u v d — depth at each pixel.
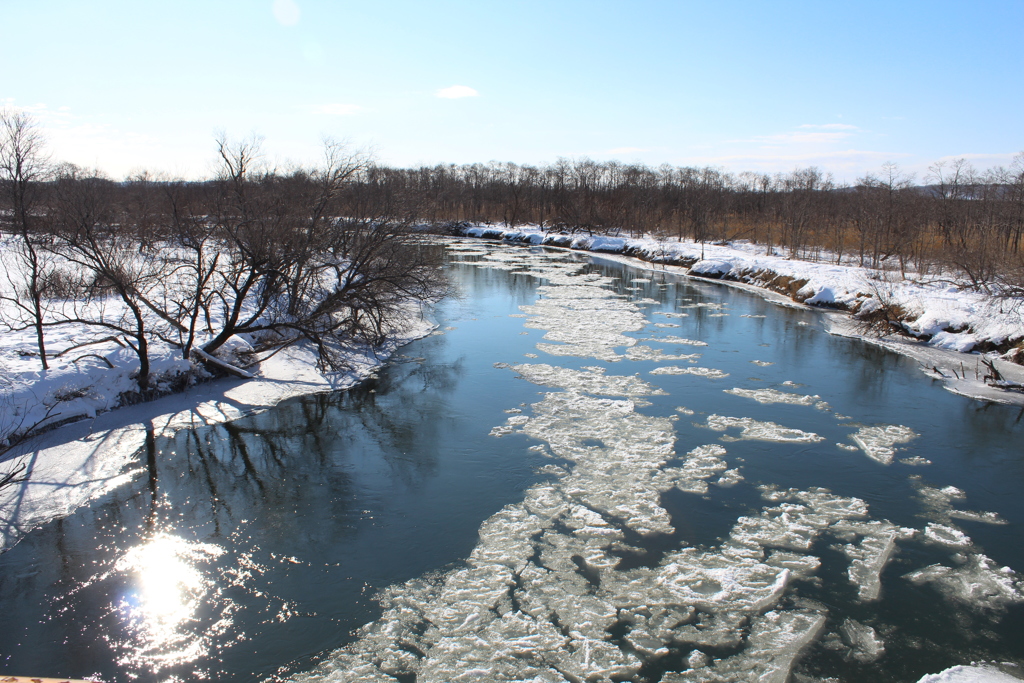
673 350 21.44
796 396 16.62
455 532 10.16
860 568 9.23
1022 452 13.11
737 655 7.55
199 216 16.98
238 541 9.89
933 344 21.83
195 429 14.16
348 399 16.39
